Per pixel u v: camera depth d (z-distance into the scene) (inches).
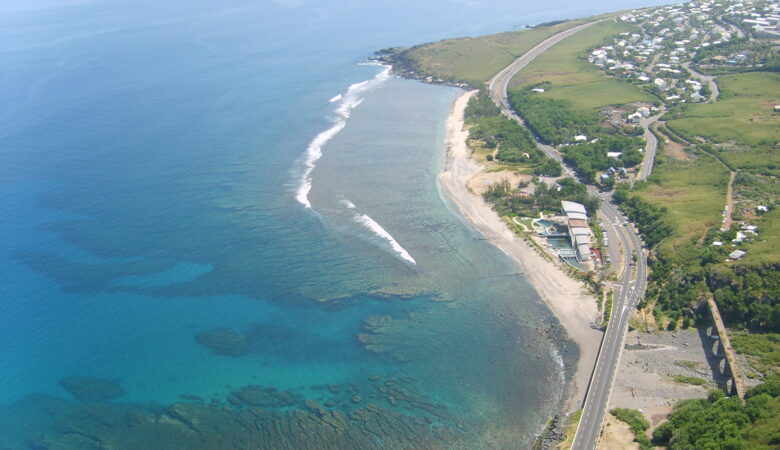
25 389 5260.8
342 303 6323.8
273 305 6289.4
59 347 5723.4
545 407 5039.4
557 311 6205.7
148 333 5900.6
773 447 3939.5
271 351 5684.1
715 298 5895.7
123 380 5359.3
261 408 5064.0
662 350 5556.1
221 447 4682.6
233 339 5821.9
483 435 4795.8
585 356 5580.7
